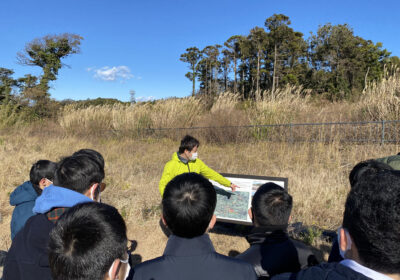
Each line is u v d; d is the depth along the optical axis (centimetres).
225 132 1098
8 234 410
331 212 427
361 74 3888
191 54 6388
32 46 2661
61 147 1075
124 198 544
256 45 4678
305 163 694
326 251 333
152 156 926
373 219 82
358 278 83
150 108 1516
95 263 98
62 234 101
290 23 4575
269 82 4797
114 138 1403
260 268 163
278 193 172
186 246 133
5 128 1747
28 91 2316
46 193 164
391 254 79
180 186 138
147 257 355
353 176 210
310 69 4466
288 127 995
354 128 898
